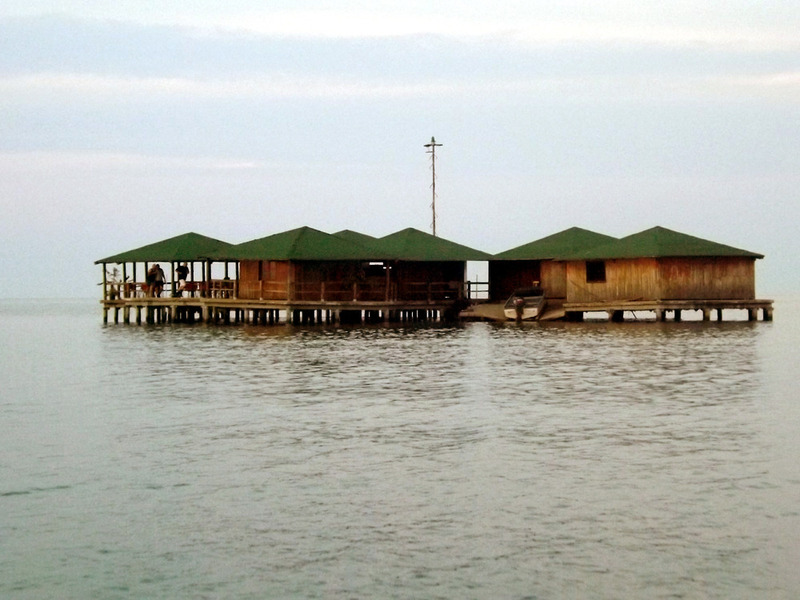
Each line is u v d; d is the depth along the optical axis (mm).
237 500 21828
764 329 68312
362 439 28156
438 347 56688
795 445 26562
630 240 73125
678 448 26359
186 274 83062
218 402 35750
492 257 78688
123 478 23844
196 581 17391
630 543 18781
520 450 26391
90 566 18078
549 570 17609
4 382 44094
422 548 18719
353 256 73250
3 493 22578
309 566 17953
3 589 17156
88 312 159500
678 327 70312
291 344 59906
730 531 19297
